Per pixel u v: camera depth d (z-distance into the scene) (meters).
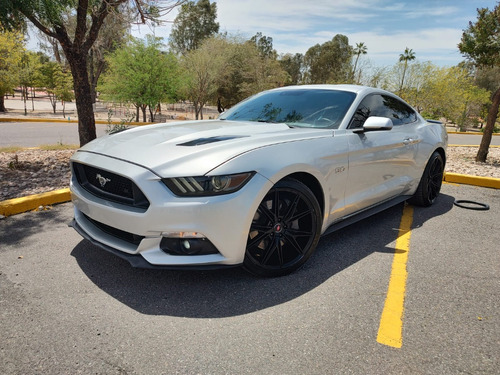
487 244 3.55
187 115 36.09
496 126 39.25
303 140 2.87
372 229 3.89
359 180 3.34
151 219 2.30
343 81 39.91
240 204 2.37
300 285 2.68
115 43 8.61
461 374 1.83
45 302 2.37
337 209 3.15
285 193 2.67
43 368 1.81
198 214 2.28
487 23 8.27
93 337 2.05
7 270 2.77
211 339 2.06
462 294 2.61
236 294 2.53
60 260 2.96
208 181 2.31
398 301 2.49
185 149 2.51
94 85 34.19
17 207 4.08
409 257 3.21
